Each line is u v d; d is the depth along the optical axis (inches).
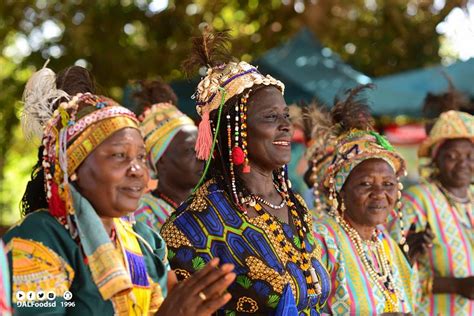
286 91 384.8
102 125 123.4
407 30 529.7
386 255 198.5
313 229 186.5
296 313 149.8
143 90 236.2
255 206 158.4
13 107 475.2
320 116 209.8
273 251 154.9
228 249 153.2
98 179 122.5
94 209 124.8
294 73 383.6
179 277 151.9
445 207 244.1
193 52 168.7
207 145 159.6
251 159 160.7
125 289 120.3
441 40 551.5
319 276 160.4
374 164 193.8
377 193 192.9
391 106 395.5
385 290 190.5
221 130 161.0
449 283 234.7
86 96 127.4
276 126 158.7
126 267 126.6
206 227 154.2
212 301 118.5
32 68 471.8
